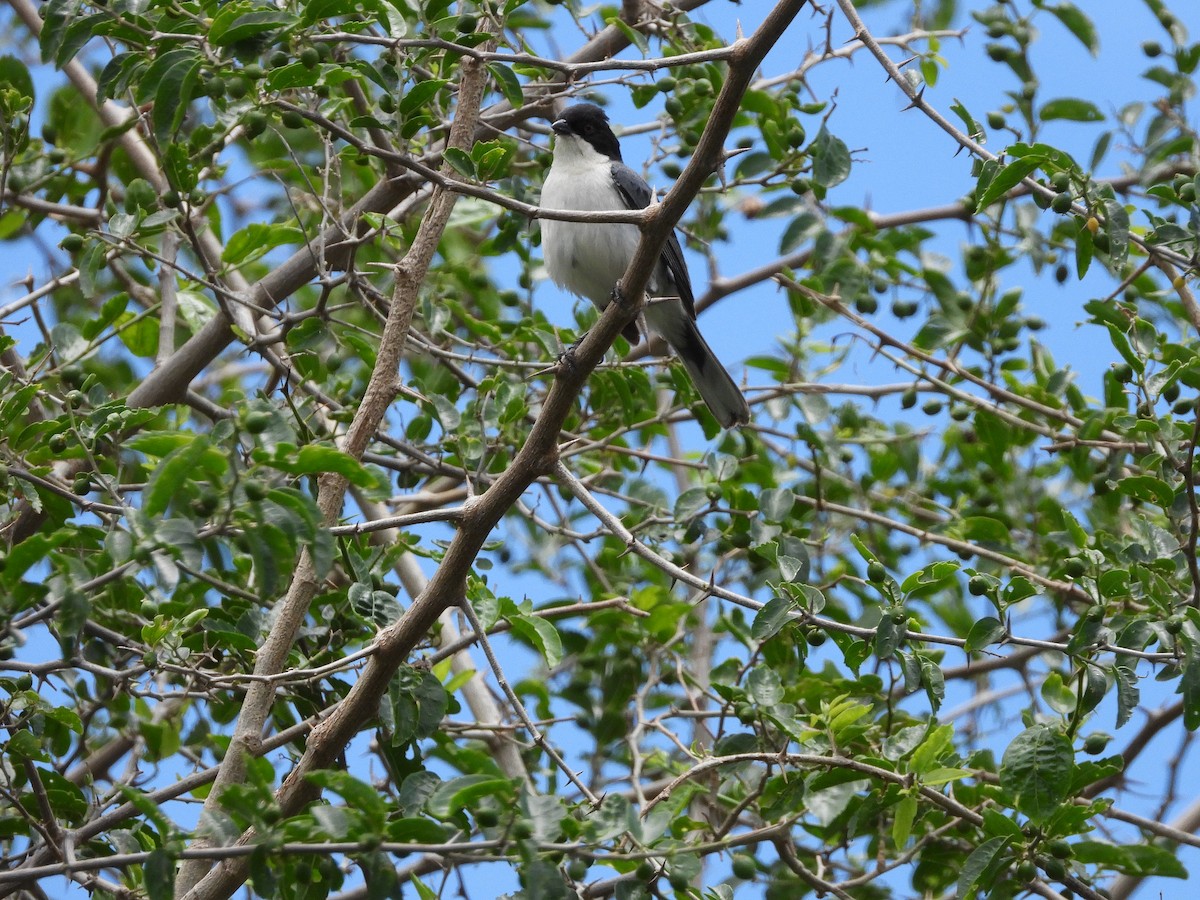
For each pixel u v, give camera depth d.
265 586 6.27
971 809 9.69
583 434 13.54
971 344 13.61
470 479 10.57
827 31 11.05
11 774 8.84
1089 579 8.95
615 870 7.98
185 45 8.17
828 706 9.25
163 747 10.39
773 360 14.07
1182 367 9.70
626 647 12.89
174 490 6.15
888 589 8.53
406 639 8.12
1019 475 14.12
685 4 13.70
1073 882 8.01
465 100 10.22
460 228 16.30
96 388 9.36
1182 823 11.94
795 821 8.91
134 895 7.34
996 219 13.26
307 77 8.12
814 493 14.16
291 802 8.01
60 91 13.62
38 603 7.50
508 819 6.16
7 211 12.82
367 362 11.51
